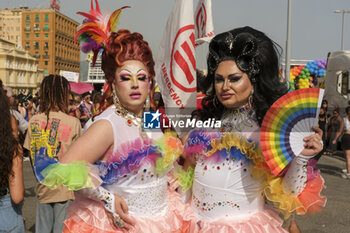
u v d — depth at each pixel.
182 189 2.29
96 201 1.85
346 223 4.38
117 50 1.81
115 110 1.85
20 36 103.75
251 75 1.96
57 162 1.68
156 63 2.67
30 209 4.75
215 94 2.18
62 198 2.93
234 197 2.03
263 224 1.98
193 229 2.08
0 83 1.99
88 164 1.67
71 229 1.80
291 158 1.82
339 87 10.95
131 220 1.79
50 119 3.03
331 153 9.86
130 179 1.86
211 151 2.07
